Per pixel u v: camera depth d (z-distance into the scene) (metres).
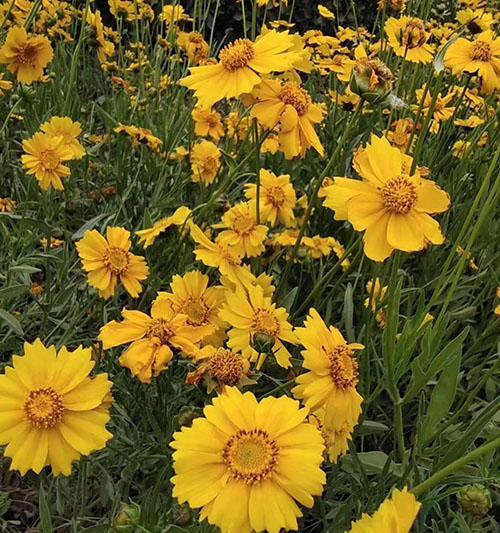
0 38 0.61
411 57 0.54
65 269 0.45
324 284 0.43
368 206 0.29
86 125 0.70
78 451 0.25
